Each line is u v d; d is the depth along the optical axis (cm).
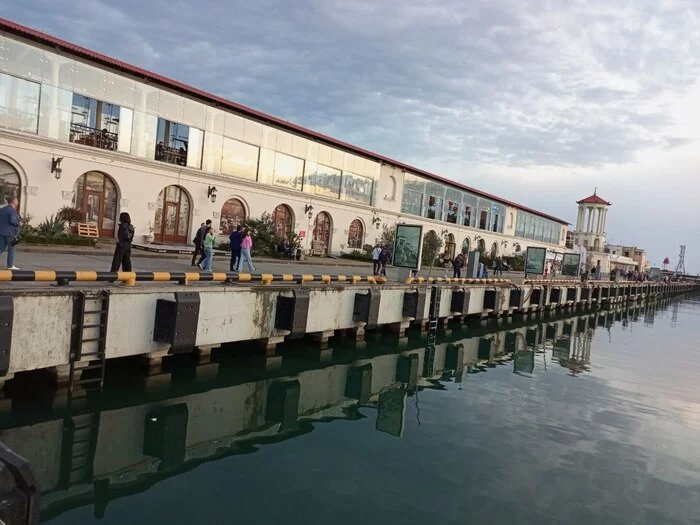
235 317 1291
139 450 866
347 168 3866
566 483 837
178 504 693
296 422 1062
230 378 1288
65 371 980
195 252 1873
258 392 1232
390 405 1216
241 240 1789
